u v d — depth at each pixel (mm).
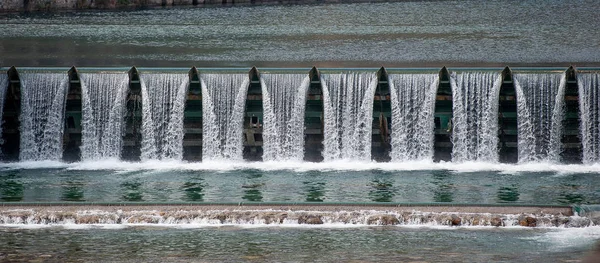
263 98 137500
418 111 136750
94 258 94625
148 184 123812
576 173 129875
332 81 137250
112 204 110375
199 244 98750
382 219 105812
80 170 133375
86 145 139125
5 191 119688
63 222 106938
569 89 135375
